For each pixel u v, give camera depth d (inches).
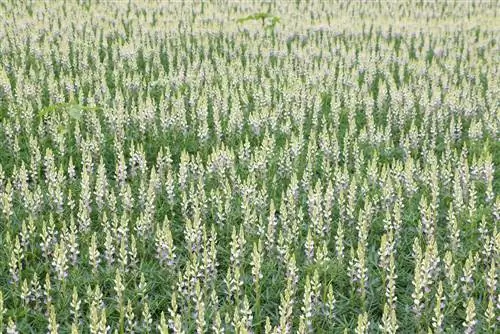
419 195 480.1
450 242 417.4
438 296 310.8
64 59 772.6
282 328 282.8
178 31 975.0
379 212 461.7
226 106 629.0
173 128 585.6
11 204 411.5
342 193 422.6
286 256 370.0
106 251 366.6
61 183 460.8
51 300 343.9
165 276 378.0
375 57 853.8
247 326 309.0
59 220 421.7
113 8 1062.4
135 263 370.0
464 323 309.0
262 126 615.8
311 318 339.9
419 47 1031.0
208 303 349.4
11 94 627.2
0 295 303.6
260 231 401.1
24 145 545.0
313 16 1162.0
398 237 409.4
